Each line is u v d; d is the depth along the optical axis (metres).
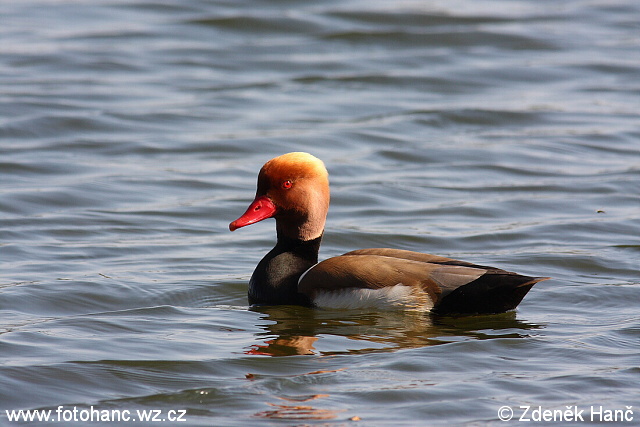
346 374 8.49
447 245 13.66
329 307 10.48
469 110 21.81
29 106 21.25
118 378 8.38
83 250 13.11
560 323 9.95
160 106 22.00
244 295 11.33
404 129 20.67
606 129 20.67
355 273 10.38
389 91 23.94
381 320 10.16
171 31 28.22
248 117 21.47
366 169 18.02
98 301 10.84
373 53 26.95
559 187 16.83
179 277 11.90
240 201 15.99
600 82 24.75
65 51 26.11
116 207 15.48
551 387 8.17
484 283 9.87
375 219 15.09
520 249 13.32
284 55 26.61
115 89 23.27
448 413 7.69
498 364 8.71
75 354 8.90
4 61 25.08
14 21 28.94
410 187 16.84
